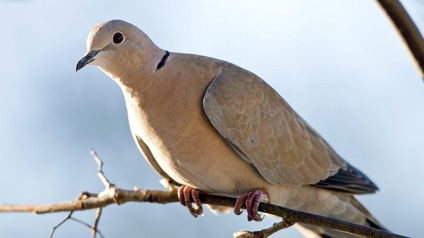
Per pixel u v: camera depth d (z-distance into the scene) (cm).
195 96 967
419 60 700
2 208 969
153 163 1055
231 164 996
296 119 1096
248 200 985
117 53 949
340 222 827
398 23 690
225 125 979
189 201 1018
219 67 1023
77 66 936
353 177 1126
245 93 1014
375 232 792
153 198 990
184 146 967
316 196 1111
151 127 970
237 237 858
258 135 1020
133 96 970
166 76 962
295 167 1067
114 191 963
